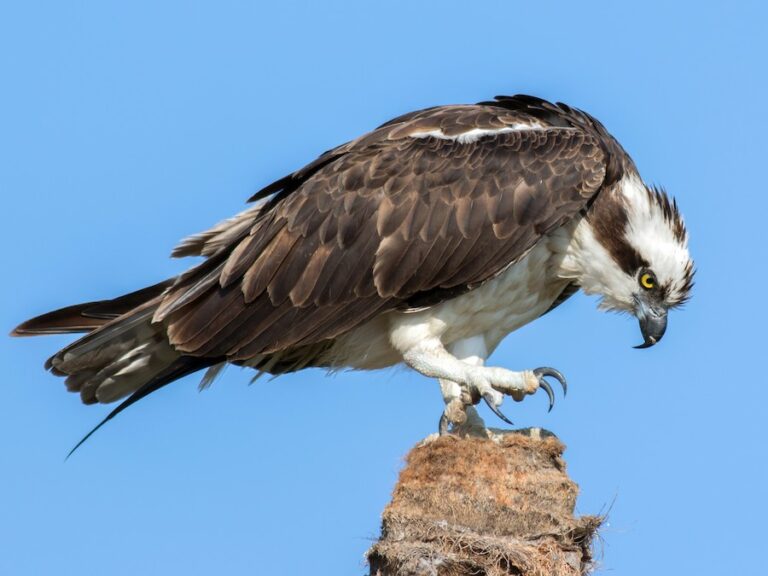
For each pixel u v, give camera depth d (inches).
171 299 473.4
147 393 482.6
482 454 399.2
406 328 484.4
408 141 483.2
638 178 516.7
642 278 513.0
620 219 502.9
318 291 470.0
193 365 481.1
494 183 475.5
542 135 490.9
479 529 391.9
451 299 480.7
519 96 529.0
